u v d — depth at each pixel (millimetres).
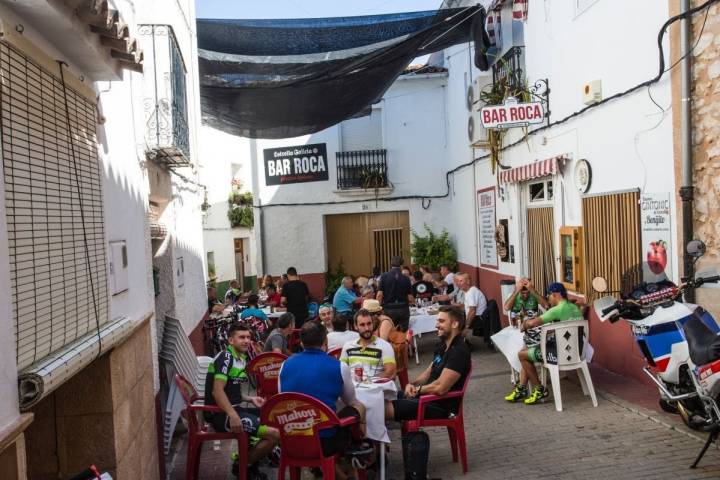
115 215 4508
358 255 19016
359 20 10836
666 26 6582
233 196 19453
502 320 13562
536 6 10680
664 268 7156
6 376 2434
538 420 6977
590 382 7305
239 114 12711
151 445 5332
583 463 5598
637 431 6262
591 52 8766
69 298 3326
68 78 3514
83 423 4086
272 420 4766
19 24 2834
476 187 15477
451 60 17453
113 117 4609
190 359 7285
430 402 5719
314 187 18672
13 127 2721
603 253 8602
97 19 3217
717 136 6309
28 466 4059
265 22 10766
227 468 6277
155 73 6133
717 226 6348
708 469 5176
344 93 11789
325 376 4914
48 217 3094
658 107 7160
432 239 18109
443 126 18531
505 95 11562
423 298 13281
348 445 4902
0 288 2395
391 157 18609
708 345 5004
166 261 7398
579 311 7625
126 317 4340
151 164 6387
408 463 5297
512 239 12617
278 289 15359
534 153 11133
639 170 7633
